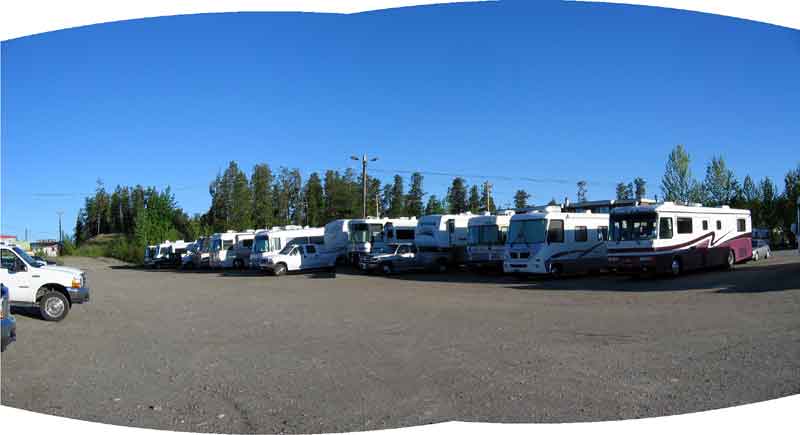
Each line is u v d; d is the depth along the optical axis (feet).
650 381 23.75
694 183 142.61
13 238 126.93
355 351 31.45
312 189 256.93
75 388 24.67
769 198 168.35
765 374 24.34
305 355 30.71
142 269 154.10
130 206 326.03
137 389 24.39
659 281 67.67
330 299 60.39
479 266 87.30
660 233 67.72
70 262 213.66
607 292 58.95
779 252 134.10
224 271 125.80
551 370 25.94
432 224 100.68
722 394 21.83
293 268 107.34
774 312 40.70
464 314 45.44
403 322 42.01
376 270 98.73
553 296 57.21
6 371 28.02
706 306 45.39
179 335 38.45
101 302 60.95
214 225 249.34
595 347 30.81
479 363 27.71
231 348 33.27
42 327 42.83
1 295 29.14
